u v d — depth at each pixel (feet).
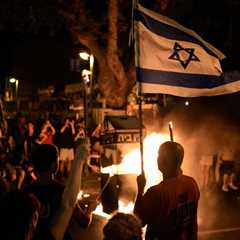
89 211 15.20
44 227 12.71
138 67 18.56
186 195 14.10
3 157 23.45
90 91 51.39
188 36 19.04
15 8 59.82
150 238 13.92
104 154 29.14
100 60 57.06
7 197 9.75
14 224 9.32
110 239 9.29
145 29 18.70
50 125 49.08
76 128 50.67
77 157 12.31
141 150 17.80
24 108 92.53
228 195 42.96
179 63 18.79
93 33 57.93
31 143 47.73
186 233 14.07
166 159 14.08
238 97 55.42
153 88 18.53
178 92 18.75
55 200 13.19
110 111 55.16
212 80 19.02
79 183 12.17
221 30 66.28
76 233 24.57
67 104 80.69
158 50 18.70
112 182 27.30
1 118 21.86
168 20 19.06
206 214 36.63
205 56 19.03
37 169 13.65
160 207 13.78
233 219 35.09
